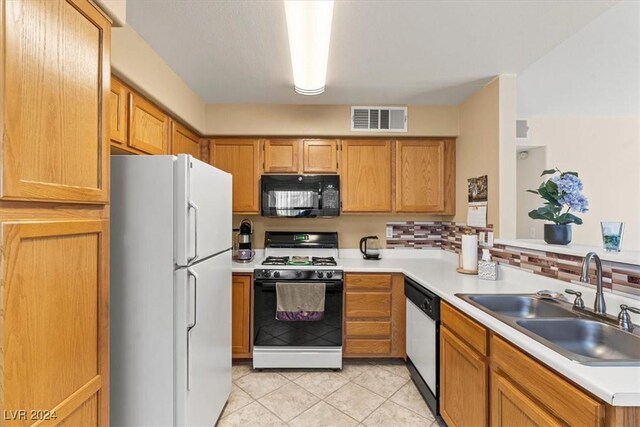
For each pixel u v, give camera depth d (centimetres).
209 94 271
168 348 146
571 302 160
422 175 301
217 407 188
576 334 138
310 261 288
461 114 289
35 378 80
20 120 74
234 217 329
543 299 168
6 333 72
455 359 170
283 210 294
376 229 335
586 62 225
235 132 293
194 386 154
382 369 263
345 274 271
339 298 264
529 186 395
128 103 184
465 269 243
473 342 151
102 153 104
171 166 146
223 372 199
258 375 254
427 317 212
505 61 210
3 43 70
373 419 198
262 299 263
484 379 140
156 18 165
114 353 147
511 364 123
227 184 205
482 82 244
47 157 82
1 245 71
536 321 138
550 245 184
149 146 207
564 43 198
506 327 129
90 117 99
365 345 269
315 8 130
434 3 151
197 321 157
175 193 147
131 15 162
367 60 209
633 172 367
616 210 367
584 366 95
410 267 274
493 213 236
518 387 120
